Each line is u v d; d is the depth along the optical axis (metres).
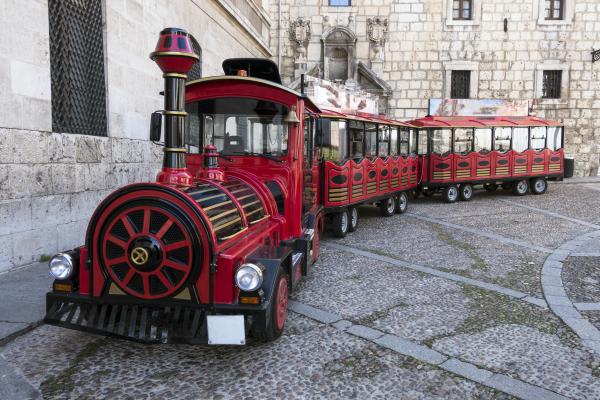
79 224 7.80
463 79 22.86
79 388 3.71
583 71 22.42
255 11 19.44
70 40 7.70
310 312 5.40
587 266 7.55
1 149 6.30
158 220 3.88
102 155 8.39
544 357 4.38
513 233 10.21
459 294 6.16
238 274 3.83
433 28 22.39
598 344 4.67
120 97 9.02
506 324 5.16
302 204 6.25
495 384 3.87
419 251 8.53
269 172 5.82
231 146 5.84
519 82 22.52
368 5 22.38
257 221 4.92
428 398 3.65
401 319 5.25
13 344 4.45
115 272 3.97
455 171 15.35
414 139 14.74
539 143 16.91
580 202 14.97
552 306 5.72
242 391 3.69
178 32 4.25
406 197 13.52
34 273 6.39
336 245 9.01
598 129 22.73
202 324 3.85
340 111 10.39
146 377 3.89
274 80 6.50
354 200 10.02
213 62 14.27
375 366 4.14
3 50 6.31
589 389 3.83
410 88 22.64
